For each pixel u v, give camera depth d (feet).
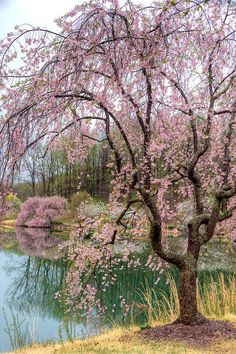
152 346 19.63
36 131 19.17
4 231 129.18
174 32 21.54
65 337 29.17
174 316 27.45
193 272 22.27
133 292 43.21
